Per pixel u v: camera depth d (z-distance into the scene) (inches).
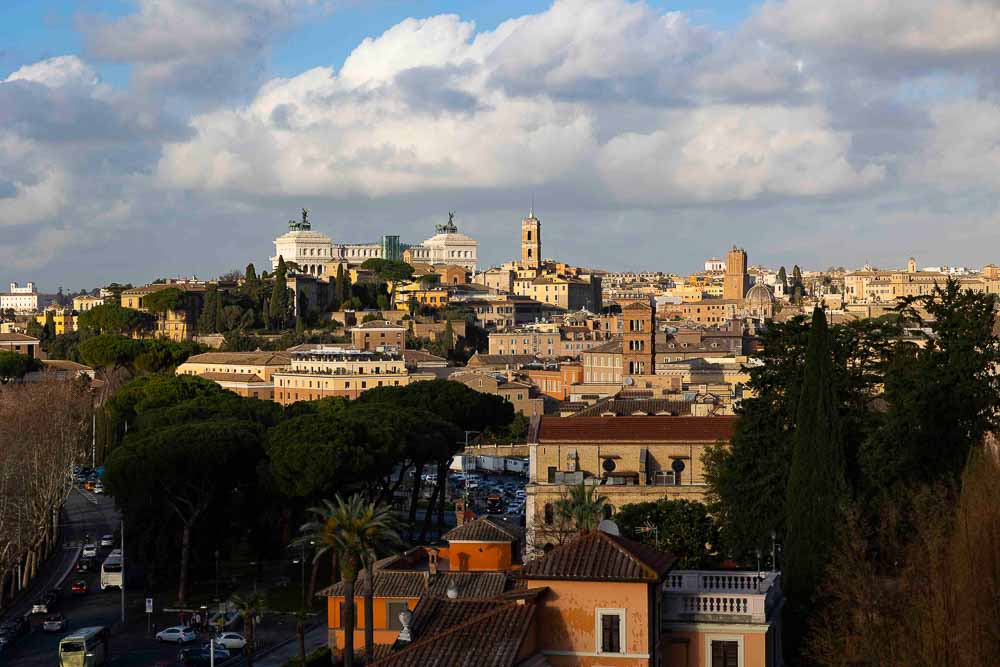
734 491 5767.7
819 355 4758.9
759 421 5831.7
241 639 6948.8
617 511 6909.5
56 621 7524.6
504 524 6501.0
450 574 5703.7
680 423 7194.9
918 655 3850.9
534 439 7155.5
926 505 4448.8
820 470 4672.7
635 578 3459.6
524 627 3408.0
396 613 5703.7
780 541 5565.9
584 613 3489.2
